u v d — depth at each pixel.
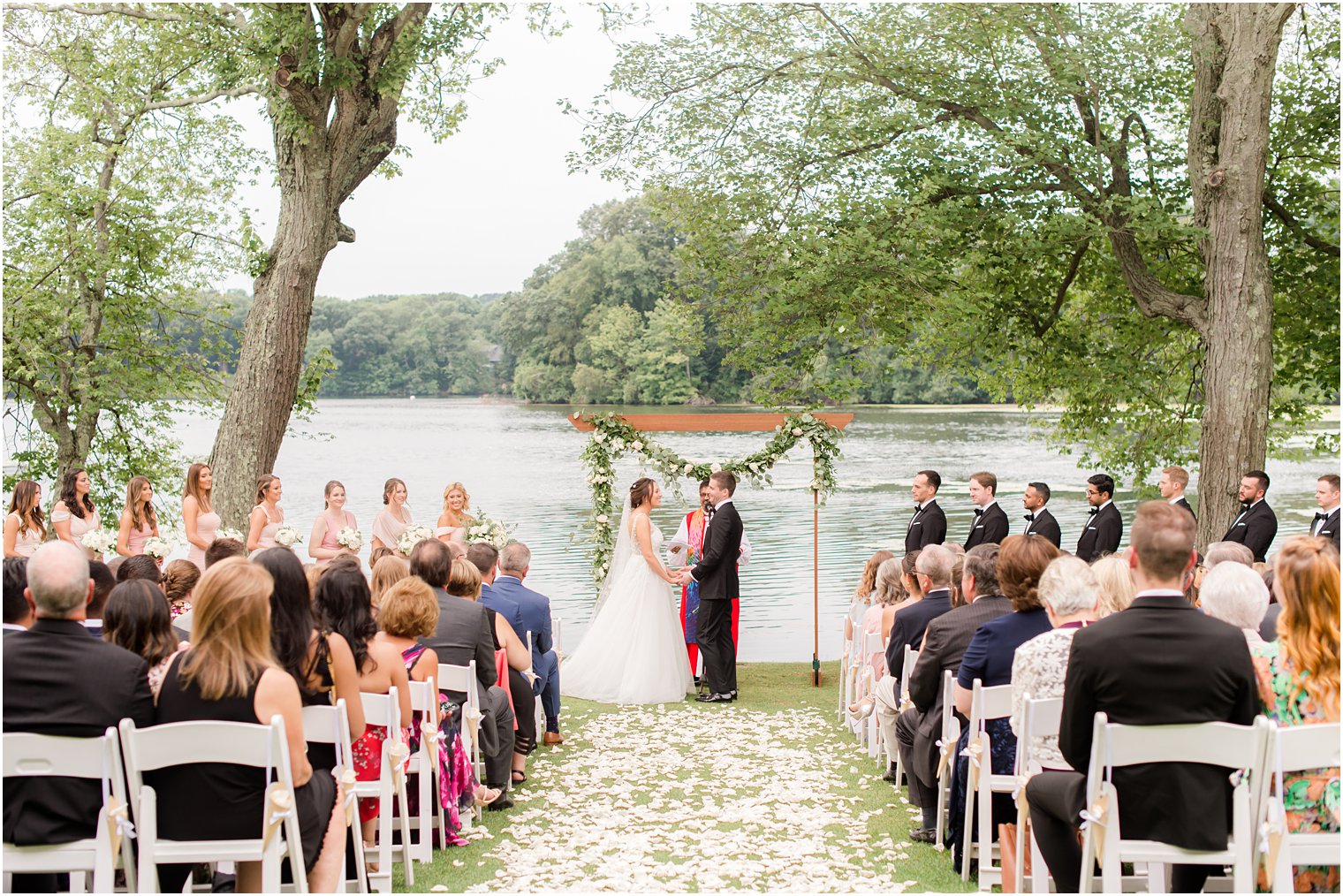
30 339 14.22
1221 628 3.36
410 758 4.79
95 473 15.41
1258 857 3.34
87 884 3.69
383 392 111.25
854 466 33.50
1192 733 3.26
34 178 14.65
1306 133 12.59
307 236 11.08
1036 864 3.99
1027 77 13.02
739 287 13.09
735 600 8.94
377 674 4.52
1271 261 13.22
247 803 3.57
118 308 15.41
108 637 3.93
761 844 5.06
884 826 5.37
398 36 10.72
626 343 70.31
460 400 109.12
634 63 13.05
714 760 6.79
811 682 9.70
